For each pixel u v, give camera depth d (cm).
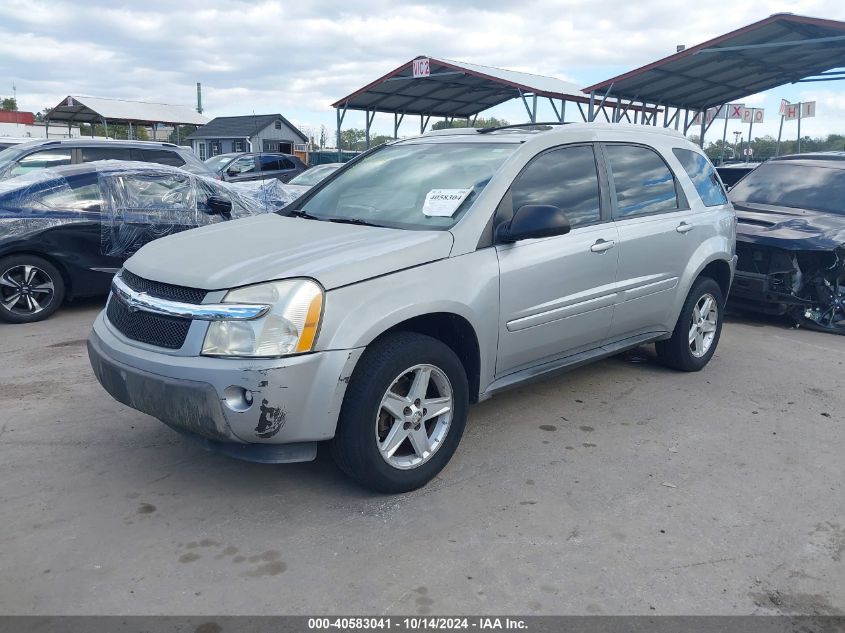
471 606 280
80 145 1093
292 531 331
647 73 1741
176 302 328
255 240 382
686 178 552
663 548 323
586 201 461
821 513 358
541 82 2012
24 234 691
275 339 314
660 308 521
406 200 430
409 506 355
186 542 321
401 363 346
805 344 695
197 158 1191
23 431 438
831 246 708
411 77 1936
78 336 662
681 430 461
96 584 290
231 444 335
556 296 430
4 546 315
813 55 1664
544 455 418
